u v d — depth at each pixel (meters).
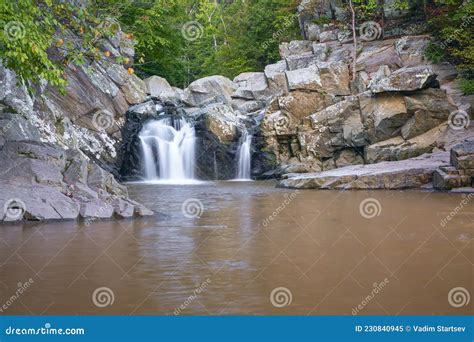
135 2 35.75
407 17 40.28
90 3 21.92
